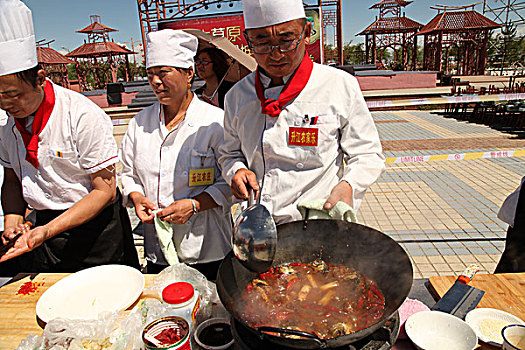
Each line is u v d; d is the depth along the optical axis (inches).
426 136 355.3
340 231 53.3
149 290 59.1
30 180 73.9
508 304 53.7
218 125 79.4
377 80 507.8
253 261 49.1
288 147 66.2
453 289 56.9
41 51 778.8
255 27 54.3
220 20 402.3
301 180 66.7
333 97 64.6
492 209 185.0
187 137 77.3
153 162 78.2
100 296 58.4
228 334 48.4
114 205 82.7
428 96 456.1
